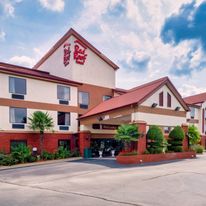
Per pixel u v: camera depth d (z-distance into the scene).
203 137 43.31
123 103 24.31
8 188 12.57
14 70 25.48
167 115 24.67
